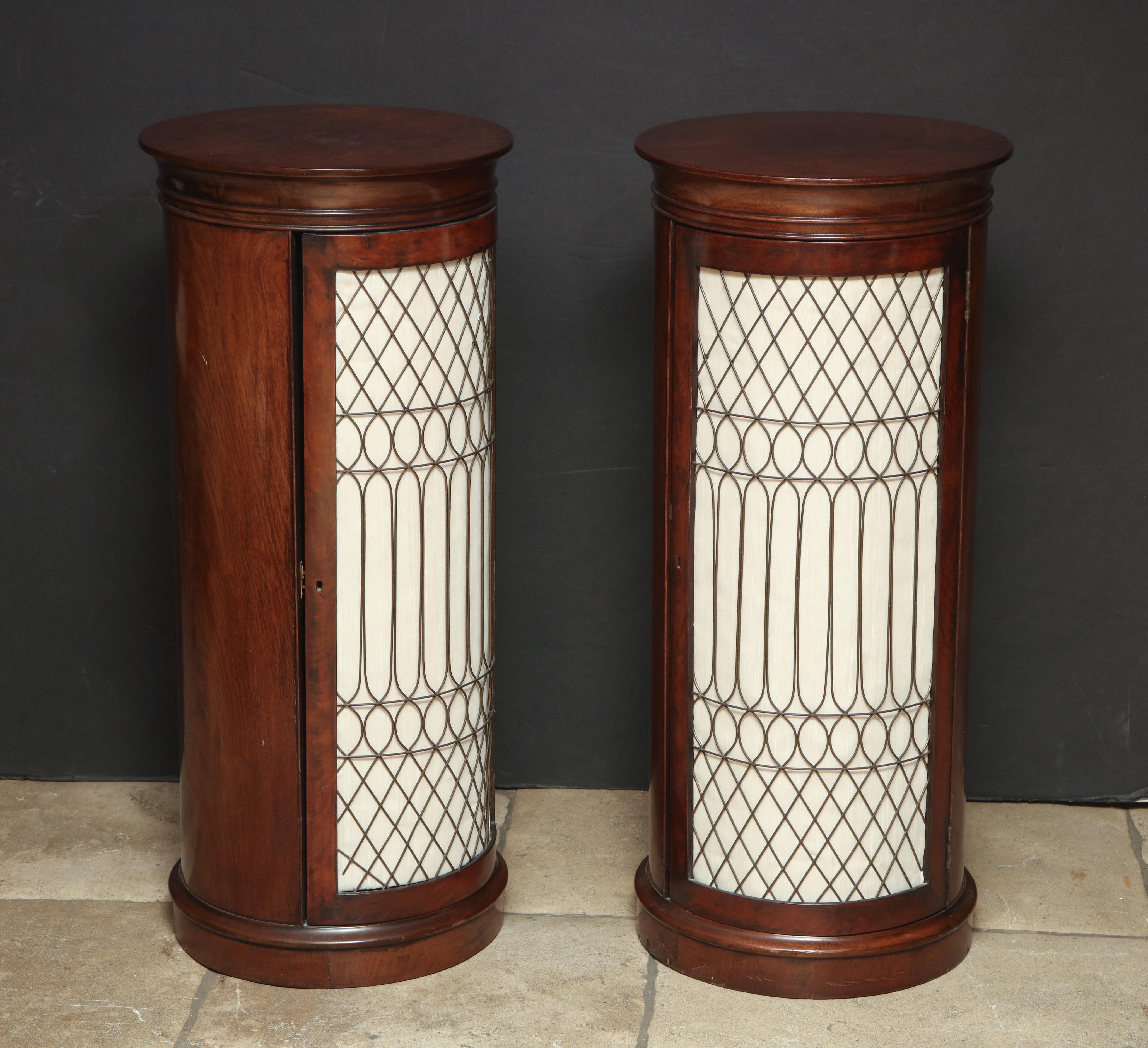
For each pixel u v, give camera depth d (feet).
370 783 7.88
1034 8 8.76
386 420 7.40
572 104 9.04
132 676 10.03
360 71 9.04
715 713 7.86
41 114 9.12
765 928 7.97
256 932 8.00
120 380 9.53
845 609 7.54
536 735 10.05
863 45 8.89
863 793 7.80
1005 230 9.09
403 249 7.20
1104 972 8.16
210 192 7.13
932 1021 7.77
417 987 8.05
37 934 8.43
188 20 8.97
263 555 7.53
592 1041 7.62
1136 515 9.48
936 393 7.43
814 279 7.07
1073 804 9.95
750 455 7.41
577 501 9.66
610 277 9.30
